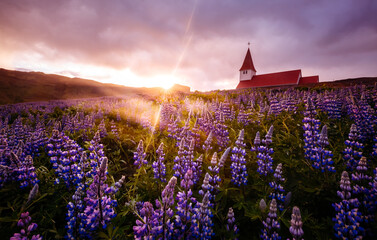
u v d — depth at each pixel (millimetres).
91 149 4852
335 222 3221
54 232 3354
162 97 21047
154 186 4520
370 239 2943
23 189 4219
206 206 2961
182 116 11172
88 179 4250
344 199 3078
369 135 5965
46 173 4805
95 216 2750
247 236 3559
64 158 4242
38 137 6230
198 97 20953
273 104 9250
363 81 30000
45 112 17281
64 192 4270
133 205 3605
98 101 25438
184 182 3016
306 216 3455
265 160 4395
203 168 5016
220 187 3998
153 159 6438
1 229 3324
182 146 4551
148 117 10094
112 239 2889
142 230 2496
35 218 3705
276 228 3150
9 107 22031
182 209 2902
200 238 2955
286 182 4523
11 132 8078
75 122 9414
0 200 4031
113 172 5527
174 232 2902
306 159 4789
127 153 7156
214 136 7055
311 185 4074
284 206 3684
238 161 4332
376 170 3348
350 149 4363
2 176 4164
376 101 9625
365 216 3010
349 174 4340
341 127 7188
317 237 3193
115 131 8688
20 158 5035
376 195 3098
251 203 3859
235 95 21578
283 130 7383
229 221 3295
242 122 8461
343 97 11242
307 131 4883
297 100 12703
